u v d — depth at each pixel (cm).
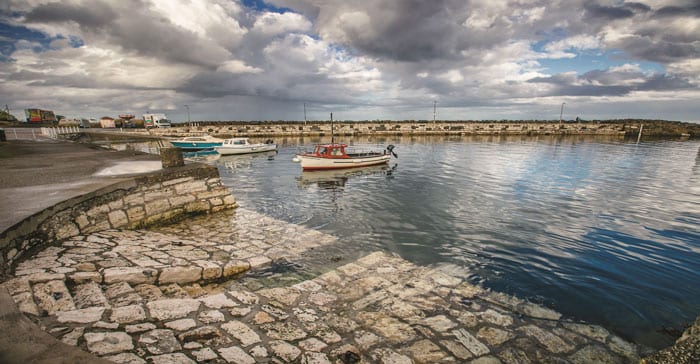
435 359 443
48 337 277
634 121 8506
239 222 1159
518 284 736
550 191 1806
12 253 554
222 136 6681
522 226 1189
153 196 1061
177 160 1254
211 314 471
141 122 7456
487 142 5638
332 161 2531
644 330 572
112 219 902
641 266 848
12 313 318
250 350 396
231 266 729
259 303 551
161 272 616
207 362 348
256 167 2858
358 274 751
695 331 383
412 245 993
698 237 1072
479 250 956
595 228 1167
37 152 2012
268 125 7944
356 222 1230
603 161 3092
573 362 466
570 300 670
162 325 405
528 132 7562
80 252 654
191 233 1009
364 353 442
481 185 1989
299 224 1192
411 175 2377
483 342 498
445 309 600
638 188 1881
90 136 3338
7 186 902
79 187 887
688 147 4597
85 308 420
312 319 523
